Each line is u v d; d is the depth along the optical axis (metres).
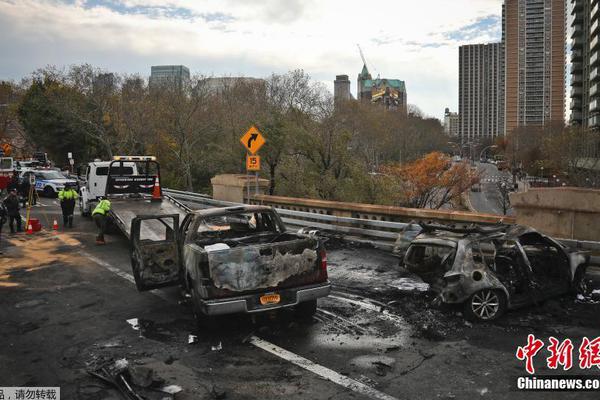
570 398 5.10
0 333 7.61
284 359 6.29
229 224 9.34
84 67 49.31
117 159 17.47
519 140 119.62
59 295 9.73
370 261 11.79
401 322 7.48
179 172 44.81
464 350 6.36
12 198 17.73
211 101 49.44
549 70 193.00
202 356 6.47
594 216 10.06
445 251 8.58
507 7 198.38
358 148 50.88
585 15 113.00
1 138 79.06
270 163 30.09
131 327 7.74
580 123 119.69
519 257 7.64
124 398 5.41
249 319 7.83
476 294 7.28
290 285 7.11
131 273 11.46
